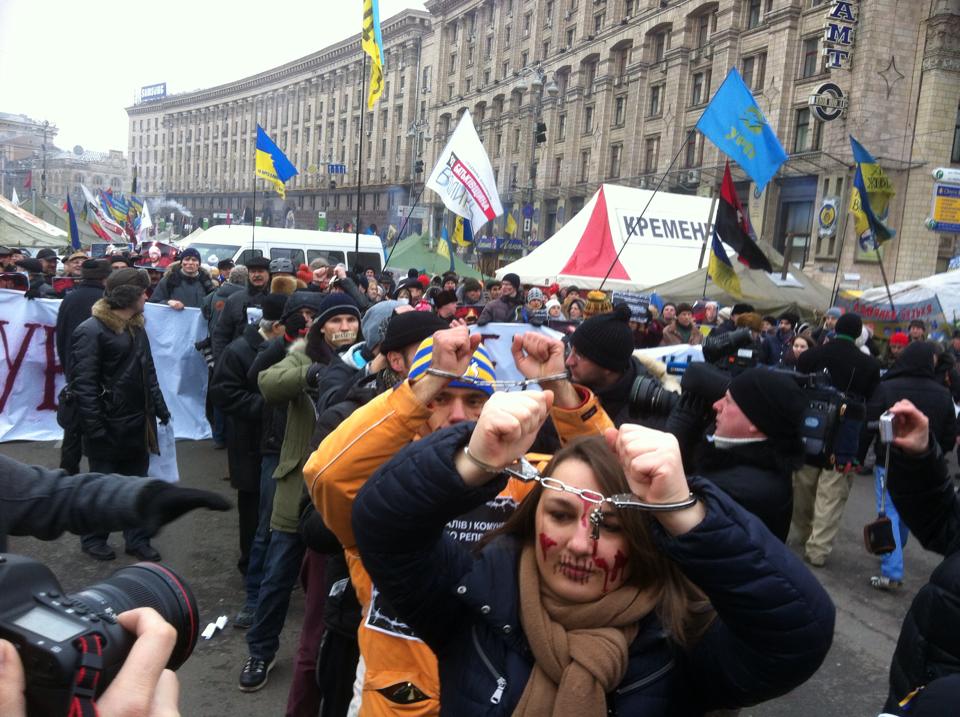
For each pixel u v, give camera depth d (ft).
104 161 411.75
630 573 4.42
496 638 4.52
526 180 166.09
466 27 192.65
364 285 41.88
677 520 3.81
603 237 47.93
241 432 15.19
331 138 256.93
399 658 6.56
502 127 175.22
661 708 4.27
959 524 7.32
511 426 3.92
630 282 46.34
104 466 16.28
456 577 4.50
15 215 65.62
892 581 17.56
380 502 4.20
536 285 46.93
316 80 263.29
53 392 25.84
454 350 5.45
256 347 14.84
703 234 50.29
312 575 9.89
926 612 6.59
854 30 93.97
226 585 15.70
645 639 4.37
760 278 44.93
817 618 3.81
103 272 21.45
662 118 127.75
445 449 4.13
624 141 137.69
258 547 13.76
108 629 2.63
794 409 7.44
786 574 3.77
